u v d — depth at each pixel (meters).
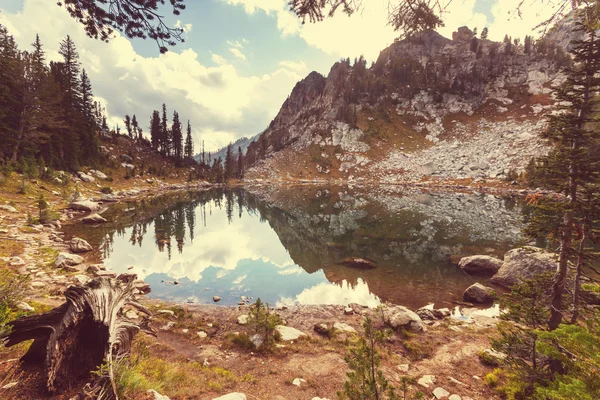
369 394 5.48
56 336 5.38
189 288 18.08
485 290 16.73
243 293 17.92
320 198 78.12
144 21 5.73
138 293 16.22
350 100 177.12
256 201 72.88
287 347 10.67
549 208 8.74
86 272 17.08
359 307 15.67
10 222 25.55
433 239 31.91
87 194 50.97
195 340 10.89
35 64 45.47
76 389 5.17
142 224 36.72
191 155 127.75
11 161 40.62
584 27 4.21
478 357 10.34
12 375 5.23
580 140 8.55
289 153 161.38
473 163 115.00
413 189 98.38
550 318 8.51
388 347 11.00
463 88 167.75
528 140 113.56
